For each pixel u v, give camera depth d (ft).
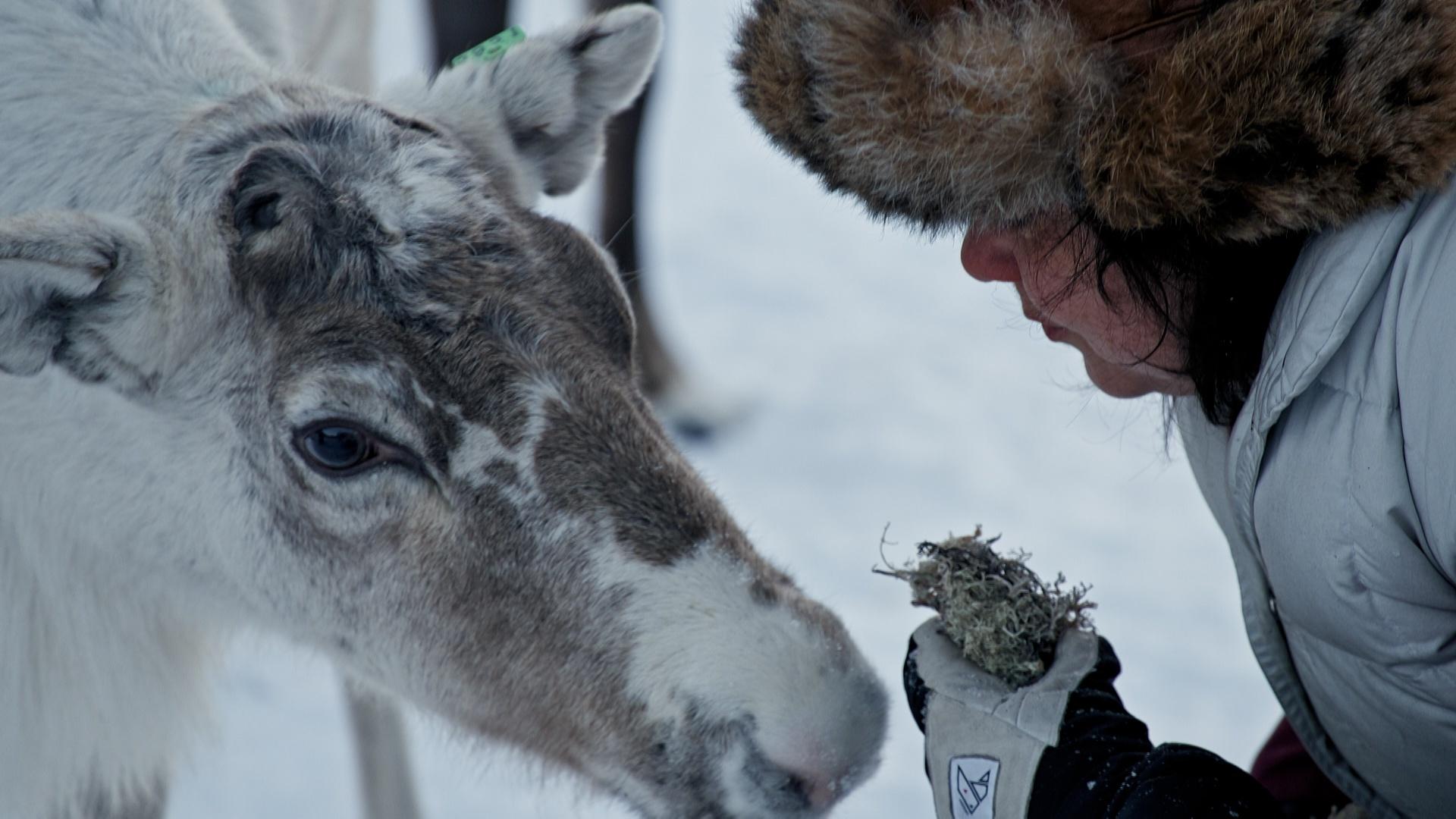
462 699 6.31
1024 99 4.28
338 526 6.10
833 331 17.70
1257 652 5.49
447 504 5.86
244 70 6.95
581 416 5.80
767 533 13.28
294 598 6.43
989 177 4.43
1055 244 4.68
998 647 5.19
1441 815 5.11
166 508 6.47
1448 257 4.03
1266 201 4.06
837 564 12.90
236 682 11.40
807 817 5.53
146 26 6.93
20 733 7.02
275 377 5.95
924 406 16.05
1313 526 4.45
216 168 6.19
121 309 5.84
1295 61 3.92
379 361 5.77
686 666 5.57
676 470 5.91
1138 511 14.33
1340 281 4.22
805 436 15.19
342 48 10.07
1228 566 13.51
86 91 6.63
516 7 14.05
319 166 6.02
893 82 4.44
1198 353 4.64
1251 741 11.03
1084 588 5.44
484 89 7.12
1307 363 4.28
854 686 5.54
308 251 5.89
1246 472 4.68
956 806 5.17
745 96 5.04
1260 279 4.46
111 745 7.41
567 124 7.45
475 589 5.92
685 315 17.71
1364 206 4.06
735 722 5.49
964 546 5.41
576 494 5.74
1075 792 4.90
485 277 5.88
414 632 6.20
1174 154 4.07
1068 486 14.67
